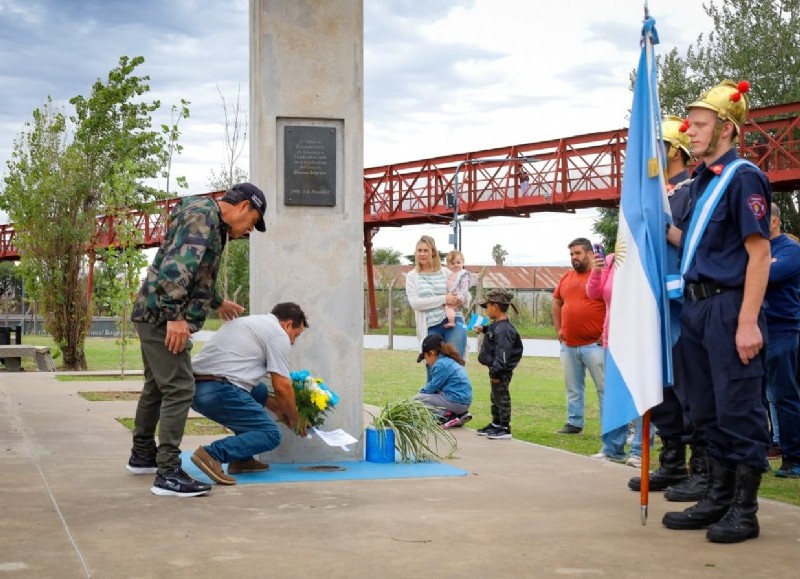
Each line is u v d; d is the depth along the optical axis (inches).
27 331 1980.8
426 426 272.2
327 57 265.1
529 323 1787.6
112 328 1706.4
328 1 264.8
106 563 153.9
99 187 807.7
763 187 177.8
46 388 522.0
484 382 648.4
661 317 191.2
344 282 266.8
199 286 219.8
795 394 261.1
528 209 1300.4
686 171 237.9
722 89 185.8
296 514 194.7
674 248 204.2
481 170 1350.9
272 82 261.9
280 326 240.8
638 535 178.7
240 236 227.9
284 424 259.9
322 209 265.9
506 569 152.9
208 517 190.9
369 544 169.0
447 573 150.1
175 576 146.6
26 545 165.8
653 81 195.2
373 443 265.1
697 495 211.8
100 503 203.9
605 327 282.0
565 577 148.6
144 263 650.2
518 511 200.4
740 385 177.2
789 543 173.6
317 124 265.4
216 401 229.1
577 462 270.4
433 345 357.7
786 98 1456.7
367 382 620.7
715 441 184.4
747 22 1518.2
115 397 467.5
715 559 161.2
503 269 2913.4
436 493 220.1
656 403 184.7
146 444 240.7
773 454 301.9
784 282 258.8
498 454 286.4
